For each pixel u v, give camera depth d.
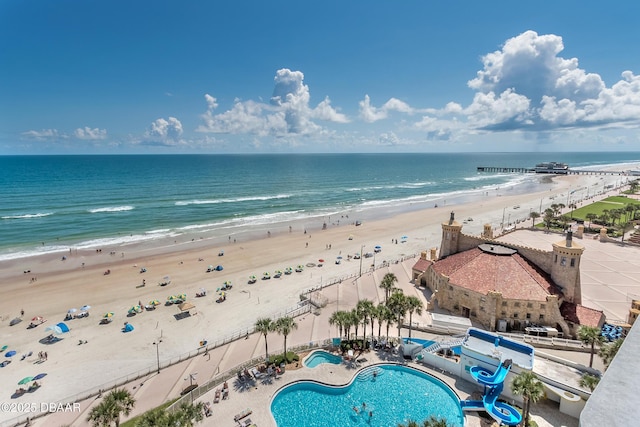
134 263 84.88
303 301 63.00
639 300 55.47
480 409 35.75
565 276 50.59
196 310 61.72
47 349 50.38
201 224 121.44
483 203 166.12
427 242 101.38
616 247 90.19
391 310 46.88
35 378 43.28
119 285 72.44
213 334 53.91
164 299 66.25
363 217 137.12
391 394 39.56
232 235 109.38
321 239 105.81
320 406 37.94
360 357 45.69
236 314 60.09
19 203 148.25
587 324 46.53
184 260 87.19
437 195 195.50
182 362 46.38
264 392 39.19
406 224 124.62
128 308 62.66
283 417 36.41
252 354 47.62
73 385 42.75
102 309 62.31
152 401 39.09
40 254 89.75
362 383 41.34
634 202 145.12
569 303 50.12
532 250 54.66
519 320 49.34
